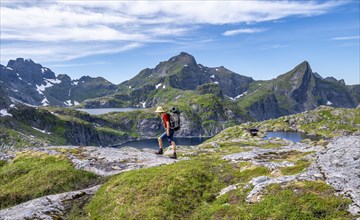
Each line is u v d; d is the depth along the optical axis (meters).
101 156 35.06
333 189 15.27
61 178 29.17
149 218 17.02
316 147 27.08
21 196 27.08
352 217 13.05
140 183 21.47
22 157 36.94
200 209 17.53
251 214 14.84
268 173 20.44
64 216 20.17
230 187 19.09
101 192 22.77
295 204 14.60
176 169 22.86
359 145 22.33
